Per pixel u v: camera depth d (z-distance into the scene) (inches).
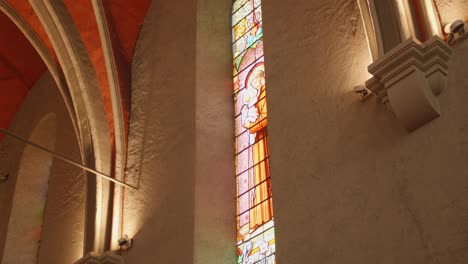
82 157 372.5
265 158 318.3
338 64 277.0
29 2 387.5
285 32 310.0
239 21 373.7
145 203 342.3
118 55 393.4
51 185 421.4
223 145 337.1
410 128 237.3
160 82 373.4
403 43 233.9
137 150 365.1
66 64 381.7
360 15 277.0
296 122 281.7
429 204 222.5
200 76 351.6
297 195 265.4
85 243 348.8
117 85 382.6
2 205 445.7
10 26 462.3
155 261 318.3
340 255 240.2
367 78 262.7
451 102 231.1
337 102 269.4
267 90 303.1
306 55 293.3
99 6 383.2
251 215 312.3
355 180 247.9
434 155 227.8
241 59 360.2
